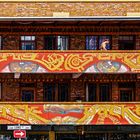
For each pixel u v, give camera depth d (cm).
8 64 4597
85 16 4875
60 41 4872
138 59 4641
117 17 4566
